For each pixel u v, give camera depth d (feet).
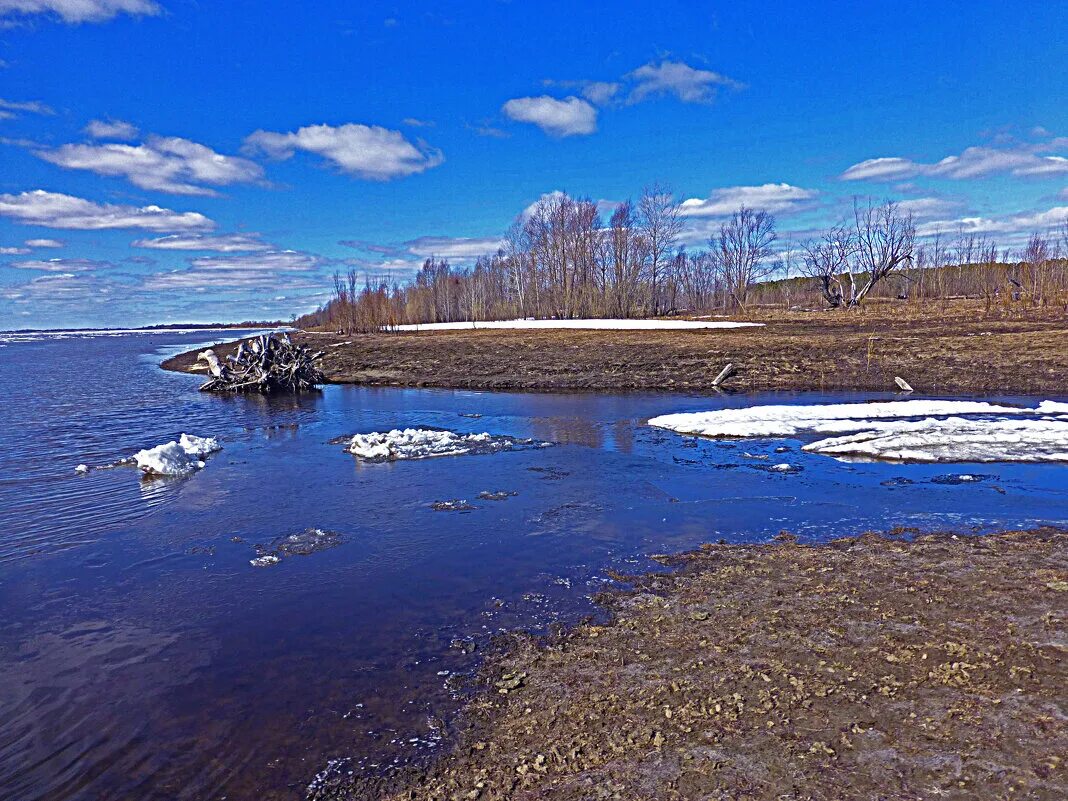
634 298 210.79
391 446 43.06
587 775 11.64
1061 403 54.90
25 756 13.23
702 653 15.71
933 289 220.84
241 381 81.76
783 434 45.29
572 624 17.94
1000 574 19.49
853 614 17.25
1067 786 10.52
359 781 12.06
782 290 264.52
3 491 34.04
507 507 29.71
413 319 238.89
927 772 11.08
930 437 41.37
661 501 30.07
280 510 30.14
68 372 114.73
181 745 13.43
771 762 11.57
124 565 23.73
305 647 17.39
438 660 16.37
